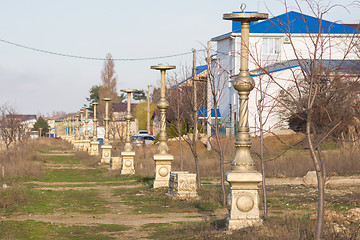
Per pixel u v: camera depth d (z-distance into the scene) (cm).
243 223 1045
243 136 1062
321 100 835
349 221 1091
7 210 1594
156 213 1583
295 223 1020
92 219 1474
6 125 4544
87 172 3488
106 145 4159
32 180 2798
